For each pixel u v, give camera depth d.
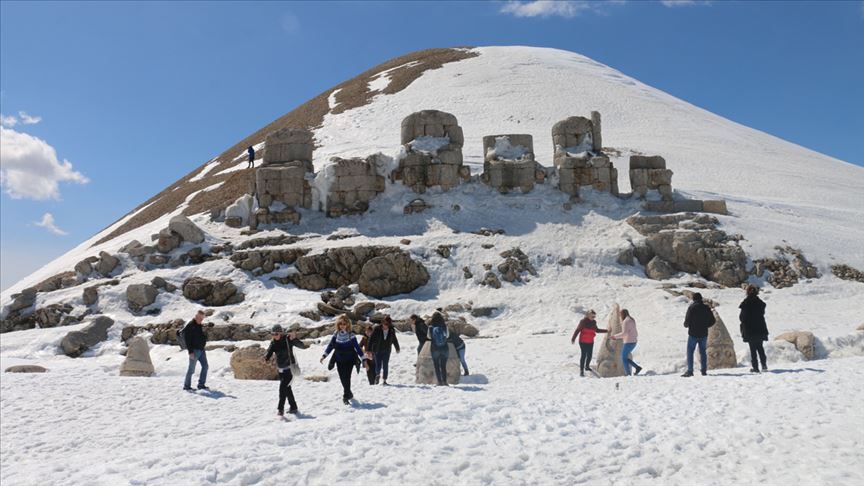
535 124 54.28
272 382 14.62
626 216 29.89
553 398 11.23
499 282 25.48
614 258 26.84
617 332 15.34
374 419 9.34
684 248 26.52
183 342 13.65
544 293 24.62
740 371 13.74
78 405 12.35
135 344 16.80
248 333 21.78
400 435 8.40
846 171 55.62
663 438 8.16
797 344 15.75
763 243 27.09
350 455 7.47
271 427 9.51
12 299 26.67
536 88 64.69
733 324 19.70
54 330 22.88
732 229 28.12
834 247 27.77
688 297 23.61
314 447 7.90
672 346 17.22
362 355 11.59
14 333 23.12
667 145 52.34
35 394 13.20
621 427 8.73
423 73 70.88
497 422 9.18
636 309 23.12
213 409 11.87
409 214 30.47
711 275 26.02
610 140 52.59
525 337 20.61
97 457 8.70
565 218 29.94
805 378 11.48
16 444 10.00
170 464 7.34
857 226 33.94
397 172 31.67
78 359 20.83
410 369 15.97
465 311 23.47
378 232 29.25
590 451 7.75
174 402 12.51
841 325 19.28
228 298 24.61
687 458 7.32
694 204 30.64
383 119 56.66
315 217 30.61
